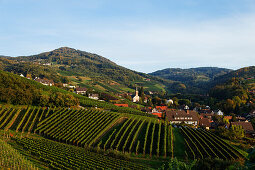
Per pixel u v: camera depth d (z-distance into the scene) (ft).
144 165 176.04
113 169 150.51
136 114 357.20
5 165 138.72
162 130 266.77
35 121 254.88
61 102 315.99
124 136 235.61
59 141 216.33
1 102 289.33
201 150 203.51
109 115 297.74
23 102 294.05
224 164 134.62
